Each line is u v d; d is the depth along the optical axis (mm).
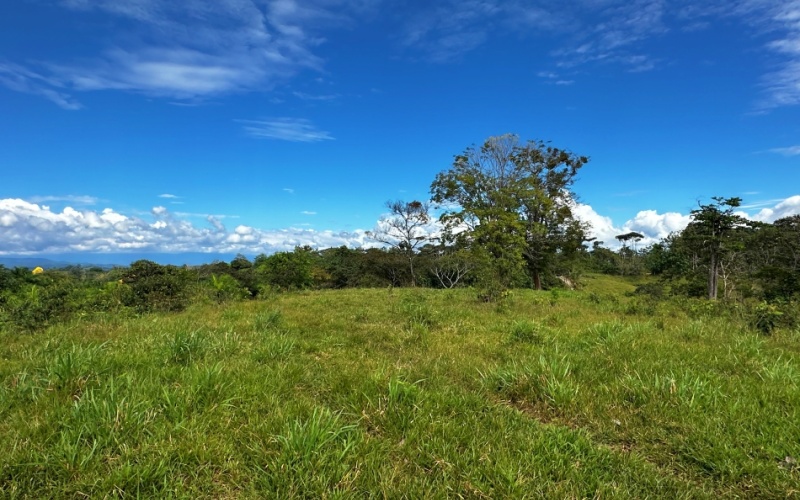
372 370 4852
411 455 3016
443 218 31438
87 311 9484
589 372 4738
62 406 3350
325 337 7180
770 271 24188
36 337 6887
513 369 4660
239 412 3521
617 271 63281
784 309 8328
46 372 4250
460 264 33188
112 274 19078
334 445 3010
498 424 3547
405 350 6363
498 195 28875
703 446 3150
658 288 27453
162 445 2869
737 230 26609
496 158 31453
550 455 3021
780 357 5203
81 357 4375
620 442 3379
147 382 3934
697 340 6672
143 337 6469
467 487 2645
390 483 2646
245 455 2908
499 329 8070
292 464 2752
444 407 3818
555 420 3762
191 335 5648
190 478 2650
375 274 38094
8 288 14711
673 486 2752
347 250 42656
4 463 2584
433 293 18844
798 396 3920
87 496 2416
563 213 31312
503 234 26719
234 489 2602
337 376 4605
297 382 4473
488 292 14172
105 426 2959
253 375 4348
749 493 2703
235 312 10320
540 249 31891
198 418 3305
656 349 5727
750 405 3752
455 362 5512
